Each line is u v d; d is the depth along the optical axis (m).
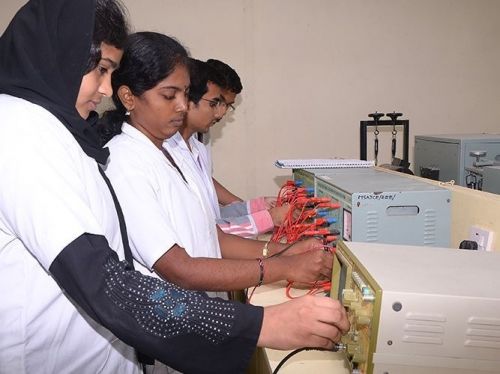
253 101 2.53
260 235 1.64
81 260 0.54
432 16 2.61
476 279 0.65
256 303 1.06
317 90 2.57
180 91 0.95
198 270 0.90
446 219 1.06
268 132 2.57
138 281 0.58
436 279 0.65
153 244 0.86
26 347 0.65
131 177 0.90
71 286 0.55
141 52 0.90
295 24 2.49
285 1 2.46
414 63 2.64
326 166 1.64
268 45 2.49
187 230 1.01
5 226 0.60
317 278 1.01
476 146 1.56
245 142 2.56
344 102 2.61
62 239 0.54
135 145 0.96
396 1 2.56
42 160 0.57
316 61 2.54
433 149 1.76
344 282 0.82
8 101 0.62
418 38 2.62
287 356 0.79
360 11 2.54
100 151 0.77
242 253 1.28
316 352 0.84
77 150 0.67
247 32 2.46
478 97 2.74
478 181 1.50
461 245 0.99
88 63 0.67
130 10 2.34
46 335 0.67
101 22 0.67
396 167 1.80
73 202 0.57
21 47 0.64
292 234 1.32
